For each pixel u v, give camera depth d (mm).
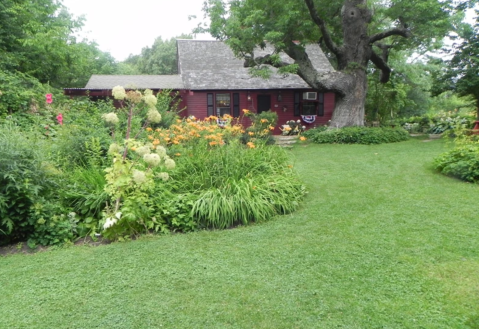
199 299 2656
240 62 18625
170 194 4438
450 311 2439
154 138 6277
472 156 6316
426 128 15688
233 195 4457
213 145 5906
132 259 3346
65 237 3777
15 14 13055
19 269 3168
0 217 3525
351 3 13188
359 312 2457
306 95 16812
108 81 15727
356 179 6566
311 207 4902
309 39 13633
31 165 3814
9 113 9398
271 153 6098
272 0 12039
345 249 3486
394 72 20375
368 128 12836
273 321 2385
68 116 8695
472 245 3492
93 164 4840
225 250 3529
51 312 2514
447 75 13922
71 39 17750
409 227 4031
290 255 3383
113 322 2393
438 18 12562
